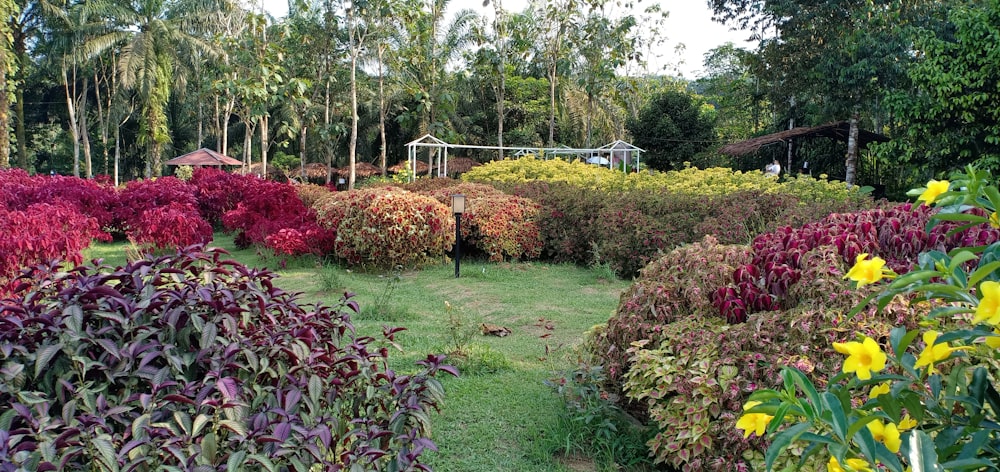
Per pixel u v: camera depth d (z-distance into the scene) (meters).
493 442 3.19
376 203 8.36
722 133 35.84
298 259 9.11
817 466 2.20
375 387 2.27
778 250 3.18
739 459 2.56
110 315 1.84
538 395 3.80
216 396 1.90
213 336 1.90
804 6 20.88
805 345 2.56
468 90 31.09
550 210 9.41
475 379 4.09
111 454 1.58
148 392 1.91
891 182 21.25
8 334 1.77
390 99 30.88
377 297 6.17
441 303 6.53
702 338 2.89
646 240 7.92
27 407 1.70
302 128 30.20
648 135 29.09
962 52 10.92
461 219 9.21
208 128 39.31
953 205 1.47
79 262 5.89
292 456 1.84
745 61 24.38
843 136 22.47
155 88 28.86
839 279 2.66
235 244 11.26
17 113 32.69
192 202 12.27
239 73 26.66
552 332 5.40
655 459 2.96
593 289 7.31
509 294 6.98
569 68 24.19
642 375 2.97
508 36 24.75
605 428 3.10
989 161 10.66
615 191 11.50
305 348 2.11
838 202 7.80
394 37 23.41
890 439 1.24
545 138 32.41
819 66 20.22
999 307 1.12
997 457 1.27
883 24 19.02
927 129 11.66
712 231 7.62
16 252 5.33
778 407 1.21
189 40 29.05
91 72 32.25
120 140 40.19
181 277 2.14
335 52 26.33
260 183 13.02
